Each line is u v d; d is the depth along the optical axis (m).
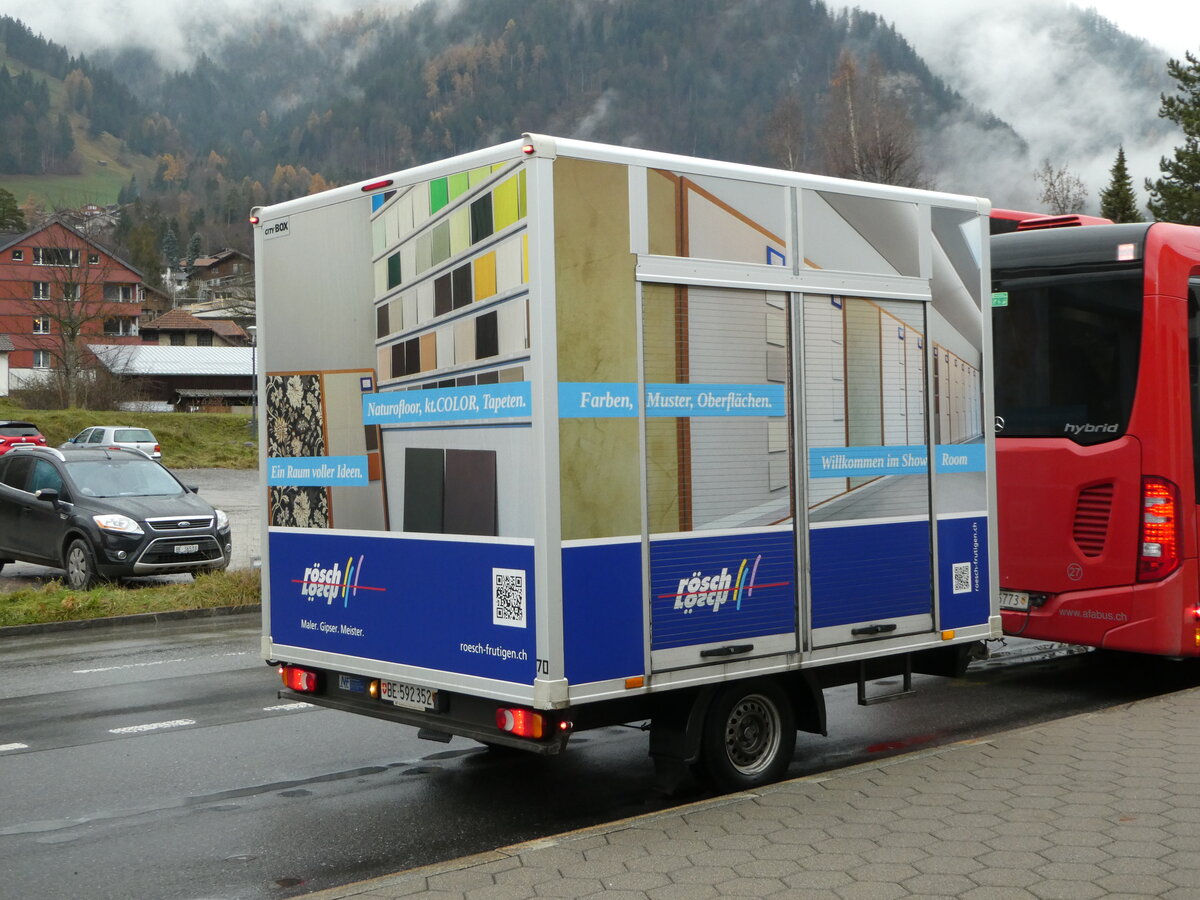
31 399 64.56
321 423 6.73
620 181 5.77
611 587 5.73
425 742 7.93
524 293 5.57
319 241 6.75
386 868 5.60
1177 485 8.70
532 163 5.51
